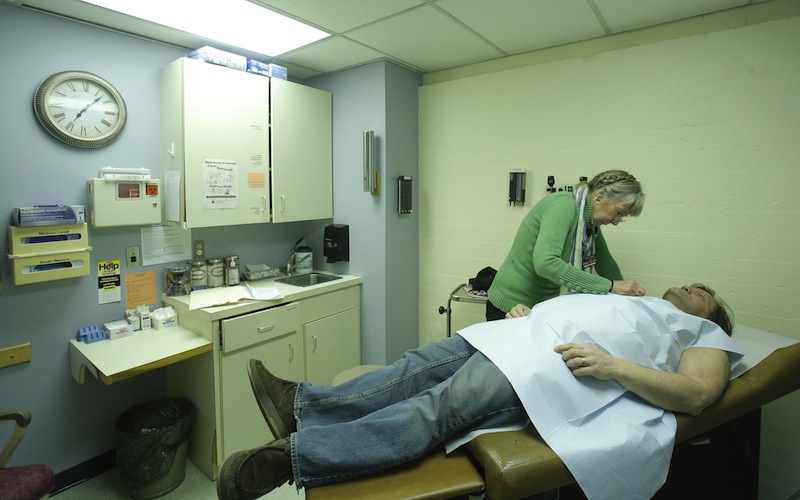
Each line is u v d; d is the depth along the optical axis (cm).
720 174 202
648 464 114
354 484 108
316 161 285
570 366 125
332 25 216
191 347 201
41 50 192
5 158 185
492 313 209
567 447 111
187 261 251
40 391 200
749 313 201
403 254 293
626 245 228
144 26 211
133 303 229
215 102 226
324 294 265
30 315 196
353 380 137
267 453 108
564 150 243
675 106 211
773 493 171
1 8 181
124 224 210
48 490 155
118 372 174
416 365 142
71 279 207
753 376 143
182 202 219
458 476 110
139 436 195
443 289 299
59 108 196
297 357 248
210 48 223
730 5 194
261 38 233
